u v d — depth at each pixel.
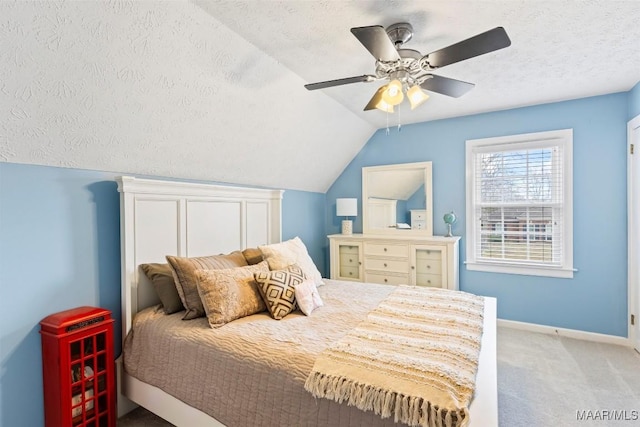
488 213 3.55
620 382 2.34
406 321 1.83
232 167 2.87
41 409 1.75
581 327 3.14
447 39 1.99
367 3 1.64
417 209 3.86
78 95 1.62
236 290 2.00
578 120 3.11
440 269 3.43
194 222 2.57
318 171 3.96
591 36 1.97
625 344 2.96
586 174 3.09
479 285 3.58
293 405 1.35
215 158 2.64
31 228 1.74
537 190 3.31
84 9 1.38
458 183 3.67
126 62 1.65
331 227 4.53
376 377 1.25
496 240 3.51
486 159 3.55
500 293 3.48
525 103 3.23
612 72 2.51
